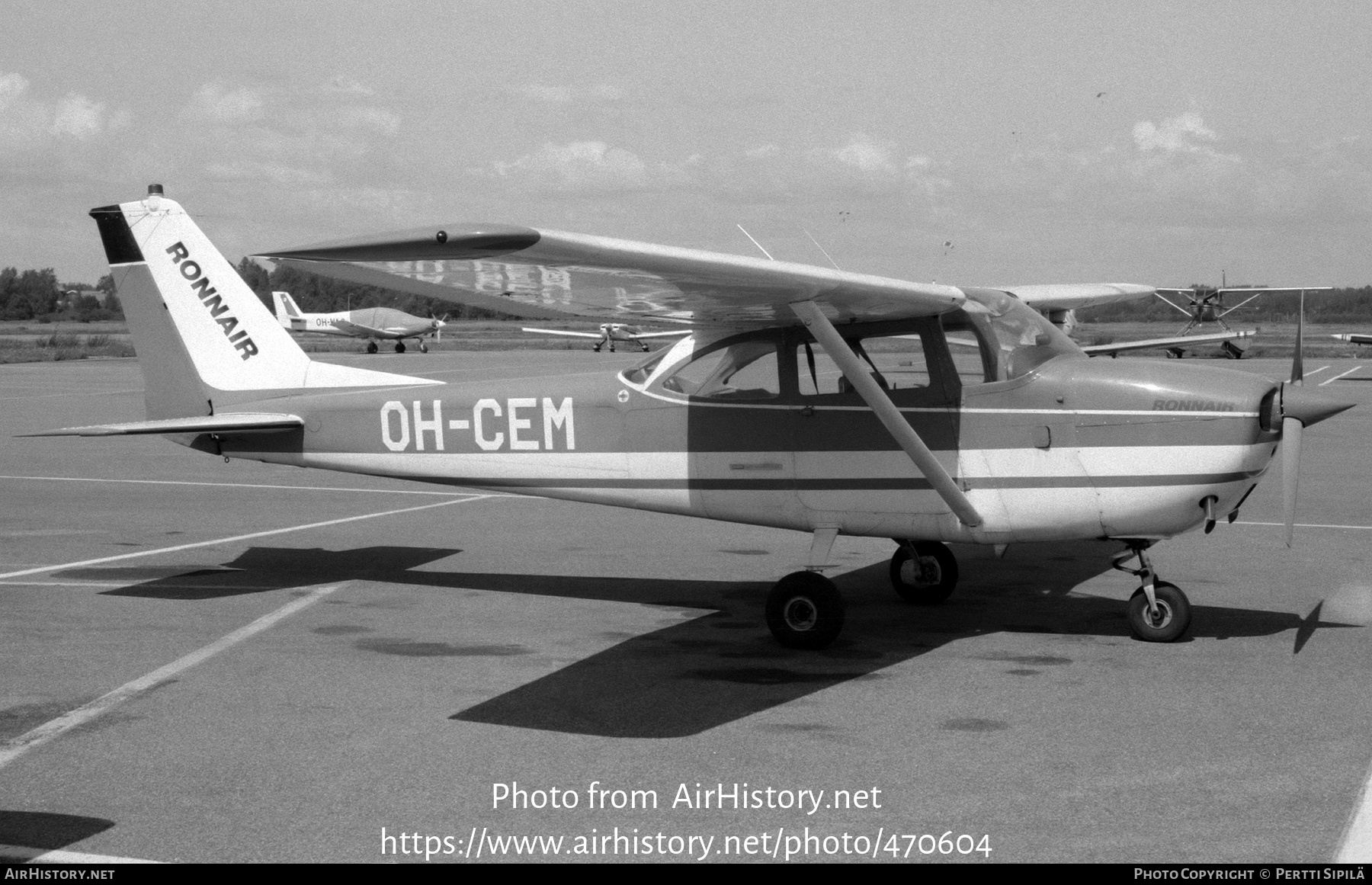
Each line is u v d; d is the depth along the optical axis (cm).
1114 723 499
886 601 746
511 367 4059
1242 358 4566
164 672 585
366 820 406
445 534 1003
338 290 9200
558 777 445
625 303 612
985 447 639
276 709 527
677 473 706
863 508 664
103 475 1413
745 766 454
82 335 8975
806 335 676
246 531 1020
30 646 637
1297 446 628
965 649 624
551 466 739
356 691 554
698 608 732
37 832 397
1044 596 752
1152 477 609
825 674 581
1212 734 482
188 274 832
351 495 1250
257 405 822
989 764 452
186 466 1508
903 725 500
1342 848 374
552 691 553
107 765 457
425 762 460
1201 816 400
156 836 393
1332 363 4269
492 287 561
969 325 644
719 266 518
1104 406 616
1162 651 616
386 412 783
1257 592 746
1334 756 455
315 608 730
